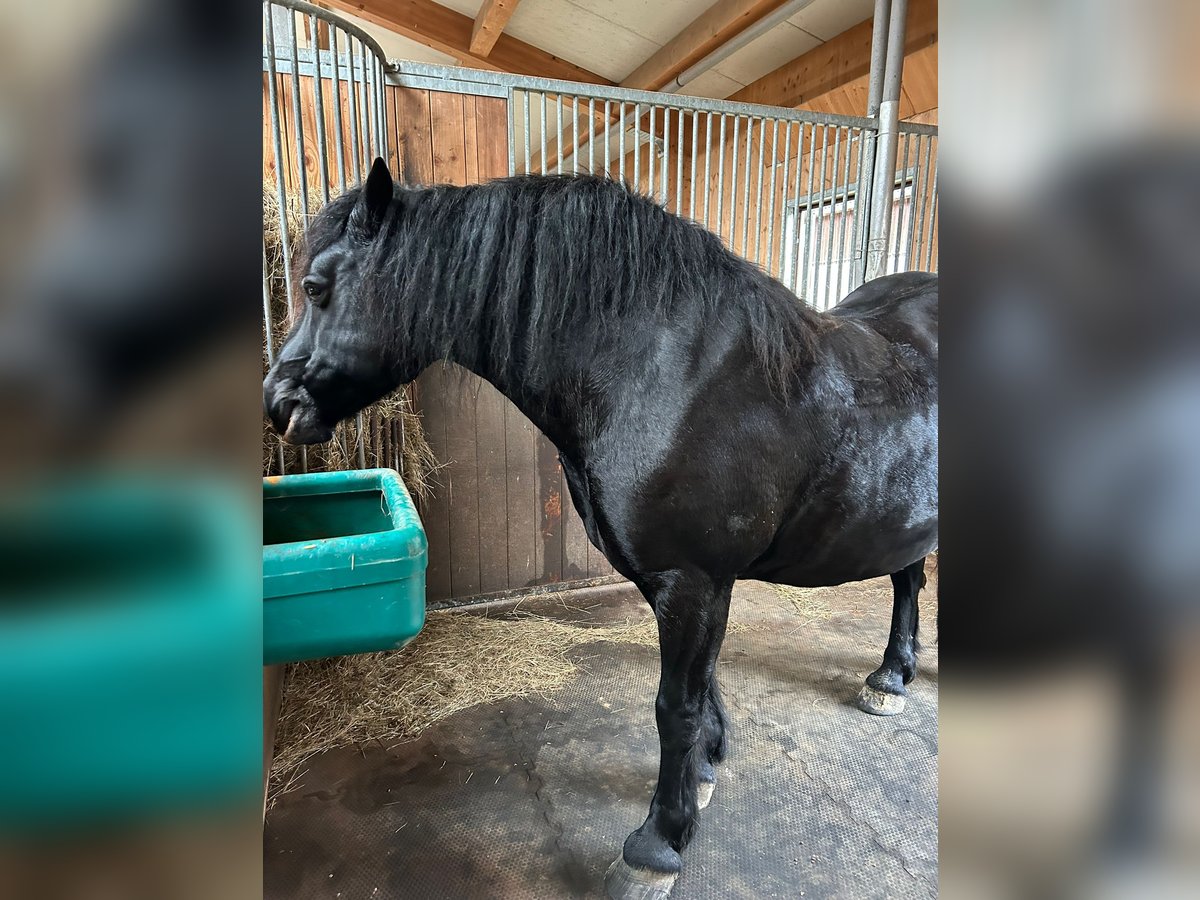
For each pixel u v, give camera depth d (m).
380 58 1.97
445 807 1.37
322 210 1.06
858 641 2.09
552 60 4.24
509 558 2.46
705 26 3.33
